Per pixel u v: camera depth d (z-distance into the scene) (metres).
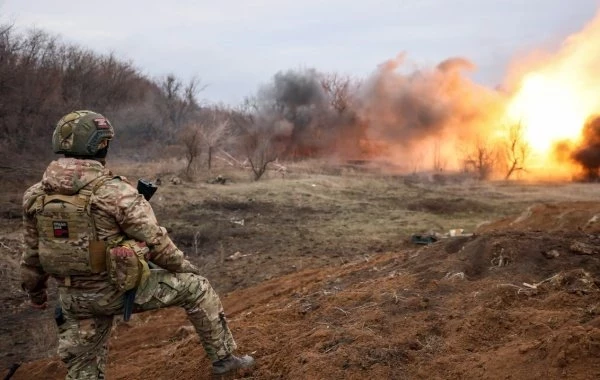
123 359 5.21
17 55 25.34
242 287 9.33
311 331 3.92
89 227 2.93
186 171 21.95
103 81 33.00
